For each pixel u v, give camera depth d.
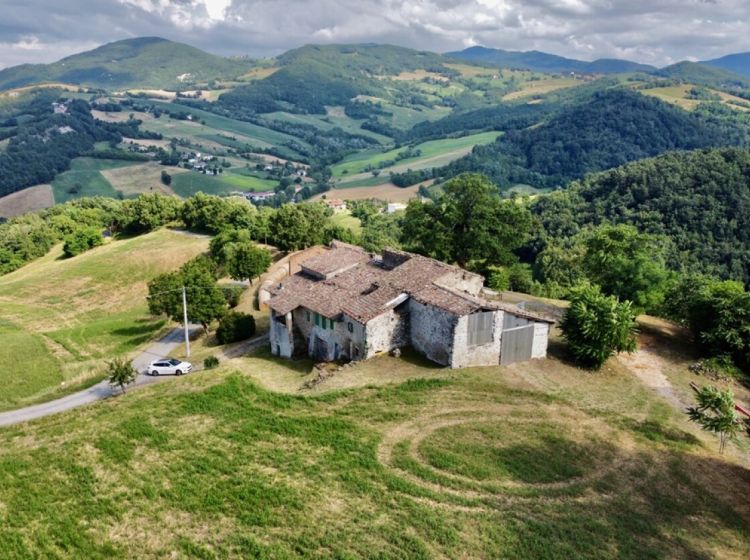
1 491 30.30
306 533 25.91
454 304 40.72
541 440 33.69
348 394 38.28
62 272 101.19
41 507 28.72
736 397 41.41
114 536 26.44
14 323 77.44
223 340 58.12
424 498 28.30
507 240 71.50
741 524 27.31
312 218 102.44
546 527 26.14
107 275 98.56
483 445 32.94
